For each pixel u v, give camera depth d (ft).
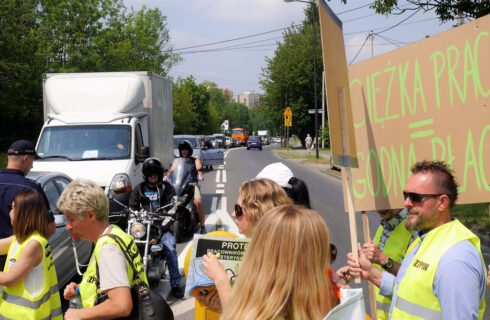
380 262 10.63
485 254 28.66
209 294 10.37
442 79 9.95
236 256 10.25
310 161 119.65
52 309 12.91
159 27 174.60
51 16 126.41
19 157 15.65
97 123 35.99
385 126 11.28
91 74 38.68
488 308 19.75
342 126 9.67
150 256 20.63
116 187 29.32
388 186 11.15
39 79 107.76
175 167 31.53
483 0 37.32
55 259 19.26
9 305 12.28
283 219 6.23
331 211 43.80
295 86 217.77
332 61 9.35
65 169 32.50
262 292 6.03
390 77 11.11
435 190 8.17
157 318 10.03
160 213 21.27
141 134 38.11
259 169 95.91
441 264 7.70
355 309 6.18
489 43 9.03
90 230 10.28
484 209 39.22
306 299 5.99
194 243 10.39
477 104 9.30
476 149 9.36
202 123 306.55
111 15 140.77
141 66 161.17
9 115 106.01
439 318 7.75
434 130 10.18
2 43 89.92
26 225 12.32
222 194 56.03
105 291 9.75
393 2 39.60
